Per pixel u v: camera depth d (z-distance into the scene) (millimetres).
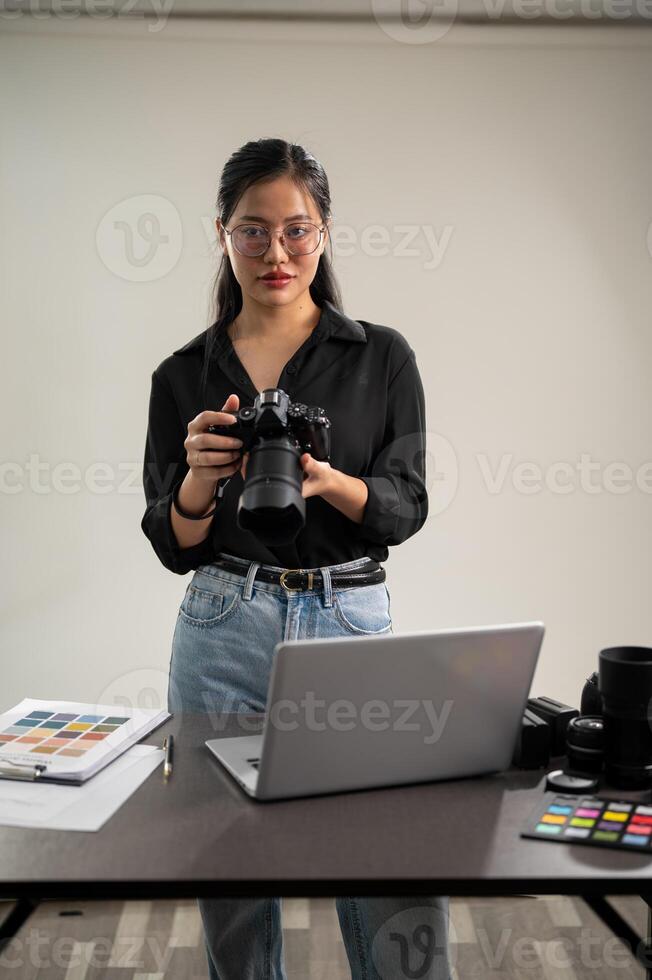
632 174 2949
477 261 2961
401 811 1199
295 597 1688
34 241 2914
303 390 1794
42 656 3008
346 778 1243
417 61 2914
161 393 1868
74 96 2891
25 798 1227
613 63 2922
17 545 2988
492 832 1138
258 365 1814
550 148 2941
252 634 1693
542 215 2955
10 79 2879
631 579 3049
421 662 1219
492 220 2955
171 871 1042
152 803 1221
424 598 3045
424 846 1100
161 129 2906
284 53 2904
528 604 3051
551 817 1165
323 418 1417
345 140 2926
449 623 3047
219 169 2922
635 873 1031
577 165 2947
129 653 3012
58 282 2924
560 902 2559
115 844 1106
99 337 2941
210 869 1047
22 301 2926
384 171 2936
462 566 3037
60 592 2996
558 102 2932
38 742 1391
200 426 1444
